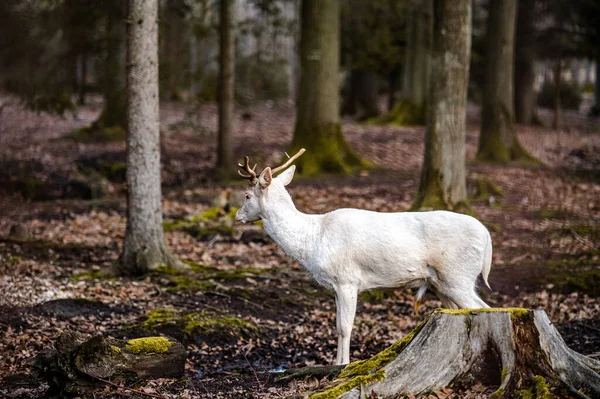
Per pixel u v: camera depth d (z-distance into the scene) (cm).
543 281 1103
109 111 2692
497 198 1678
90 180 1891
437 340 557
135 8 1103
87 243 1365
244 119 3133
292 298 1069
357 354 869
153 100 1133
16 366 788
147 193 1141
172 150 2444
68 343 685
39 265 1171
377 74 3550
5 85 2011
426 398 545
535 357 541
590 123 3600
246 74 3316
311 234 736
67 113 2984
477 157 2277
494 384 552
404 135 2692
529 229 1402
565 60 3475
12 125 2622
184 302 1022
